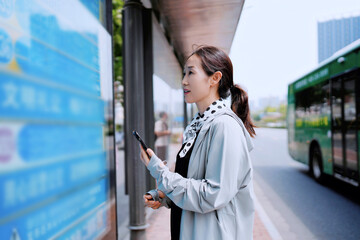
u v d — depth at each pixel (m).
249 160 1.32
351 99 5.52
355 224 4.48
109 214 2.29
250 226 1.35
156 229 4.16
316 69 7.41
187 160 1.39
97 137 2.12
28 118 1.37
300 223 4.54
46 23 1.54
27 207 1.35
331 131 6.54
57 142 1.61
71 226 1.73
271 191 6.71
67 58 1.73
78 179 1.83
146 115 4.15
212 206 1.22
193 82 1.44
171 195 1.29
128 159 3.68
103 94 2.25
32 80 1.41
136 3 3.67
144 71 4.14
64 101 1.69
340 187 7.12
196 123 1.45
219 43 6.89
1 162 1.21
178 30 5.82
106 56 2.32
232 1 4.39
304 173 9.15
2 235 1.20
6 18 1.26
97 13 2.18
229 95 1.53
